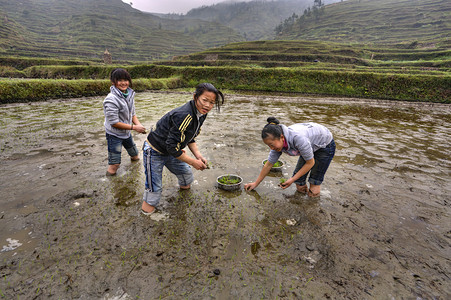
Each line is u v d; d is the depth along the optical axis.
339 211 3.17
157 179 2.87
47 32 186.25
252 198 3.44
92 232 2.59
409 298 1.94
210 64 47.31
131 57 146.50
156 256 2.29
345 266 2.26
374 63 48.16
